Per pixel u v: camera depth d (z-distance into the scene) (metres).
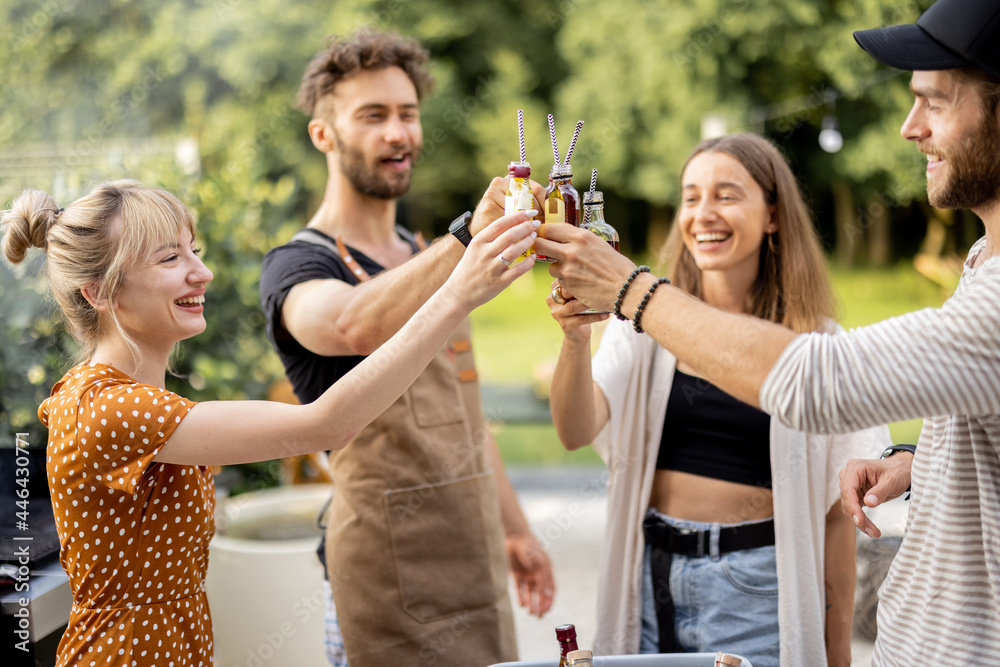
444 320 1.53
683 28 12.67
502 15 16.25
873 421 1.24
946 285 7.98
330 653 2.30
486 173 16.28
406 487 2.16
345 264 2.24
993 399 1.17
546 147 15.13
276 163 14.45
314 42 13.21
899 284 14.30
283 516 3.40
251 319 3.90
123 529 1.57
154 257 1.62
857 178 12.16
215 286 3.83
